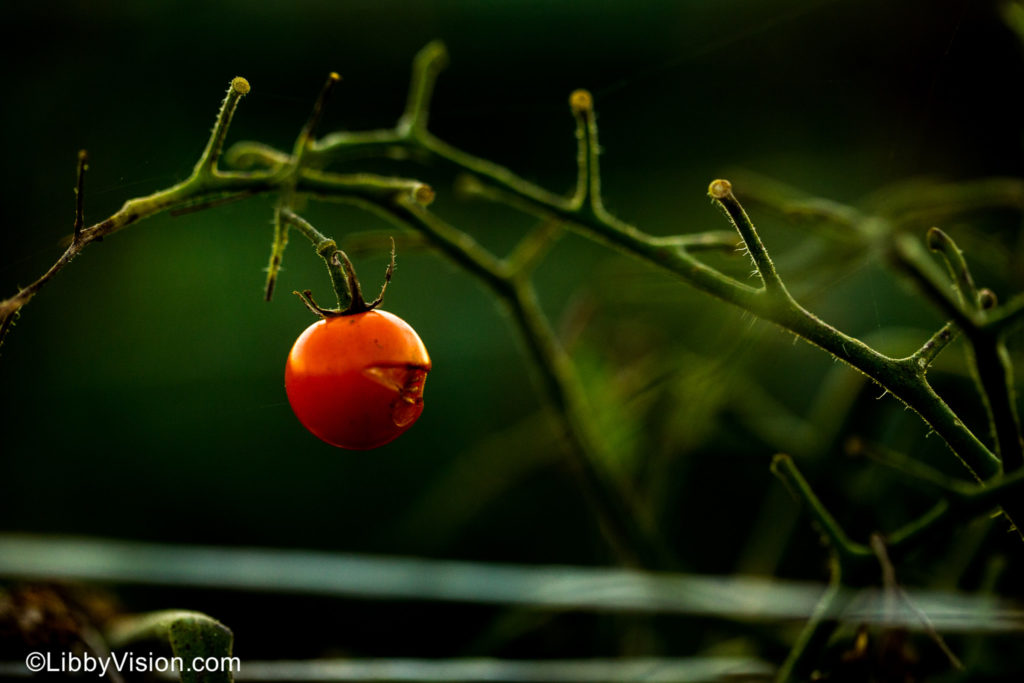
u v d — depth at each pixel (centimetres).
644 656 86
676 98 131
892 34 94
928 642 71
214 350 147
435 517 112
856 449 67
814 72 108
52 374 146
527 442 108
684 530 107
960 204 77
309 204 150
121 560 79
